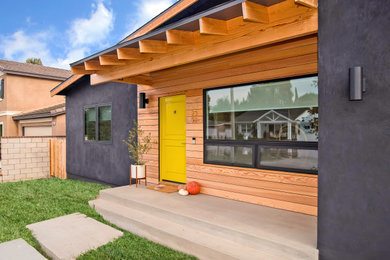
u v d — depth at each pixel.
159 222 3.91
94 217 4.73
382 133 2.33
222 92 4.68
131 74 4.54
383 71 2.32
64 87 8.30
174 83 5.46
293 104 3.87
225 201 4.41
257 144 4.20
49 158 9.55
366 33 2.38
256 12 2.72
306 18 2.66
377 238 2.35
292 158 3.85
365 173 2.40
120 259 3.23
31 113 12.90
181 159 5.52
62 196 6.28
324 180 2.60
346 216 2.49
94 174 7.85
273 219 3.52
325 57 2.58
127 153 6.71
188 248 3.31
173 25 3.26
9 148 8.62
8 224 4.46
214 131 4.79
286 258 2.79
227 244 3.16
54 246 3.57
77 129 8.53
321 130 2.61
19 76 14.79
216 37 3.32
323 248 2.62
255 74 4.23
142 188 5.45
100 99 7.58
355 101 2.43
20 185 7.77
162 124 5.86
